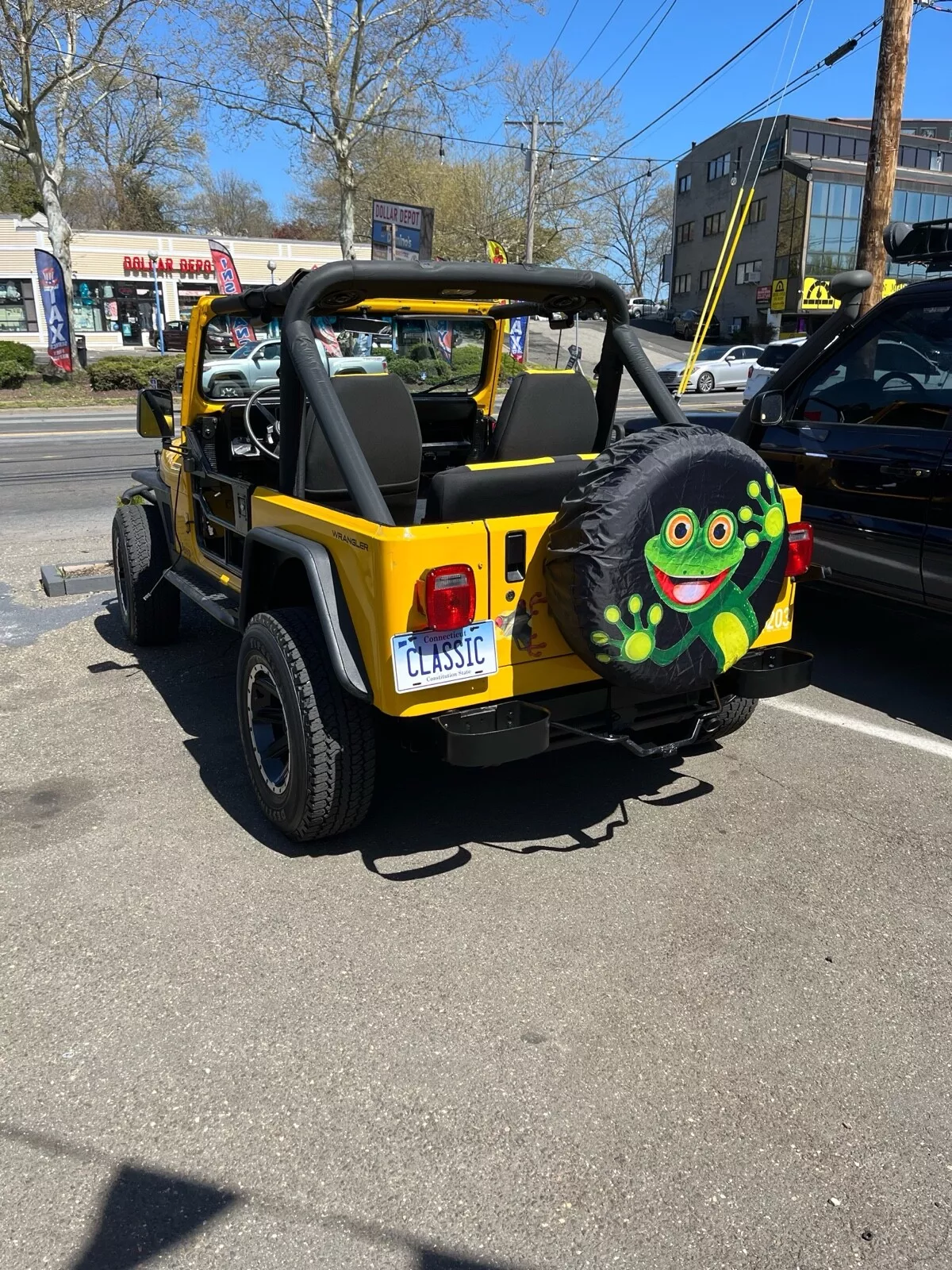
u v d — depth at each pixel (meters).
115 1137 2.23
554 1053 2.48
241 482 4.02
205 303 4.36
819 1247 1.95
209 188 65.69
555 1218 2.02
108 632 6.20
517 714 2.98
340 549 2.96
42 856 3.44
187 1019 2.61
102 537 8.99
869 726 4.57
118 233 38.44
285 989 2.73
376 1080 2.39
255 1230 1.99
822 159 47.53
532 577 2.96
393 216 19.66
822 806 3.81
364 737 3.19
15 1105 2.32
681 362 32.53
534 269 3.51
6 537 9.07
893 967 2.84
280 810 3.39
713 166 55.41
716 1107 2.31
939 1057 2.48
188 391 4.76
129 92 26.67
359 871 3.34
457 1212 2.03
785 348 18.42
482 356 4.95
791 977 2.79
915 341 4.59
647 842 3.54
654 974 2.79
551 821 3.70
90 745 4.42
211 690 5.12
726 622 3.05
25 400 24.69
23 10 22.91
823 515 5.01
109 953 2.89
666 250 72.50
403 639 2.77
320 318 4.36
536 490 3.27
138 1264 1.92
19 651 5.85
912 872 3.35
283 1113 2.29
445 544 2.77
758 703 4.86
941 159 52.91
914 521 4.52
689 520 2.85
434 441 5.05
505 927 3.01
